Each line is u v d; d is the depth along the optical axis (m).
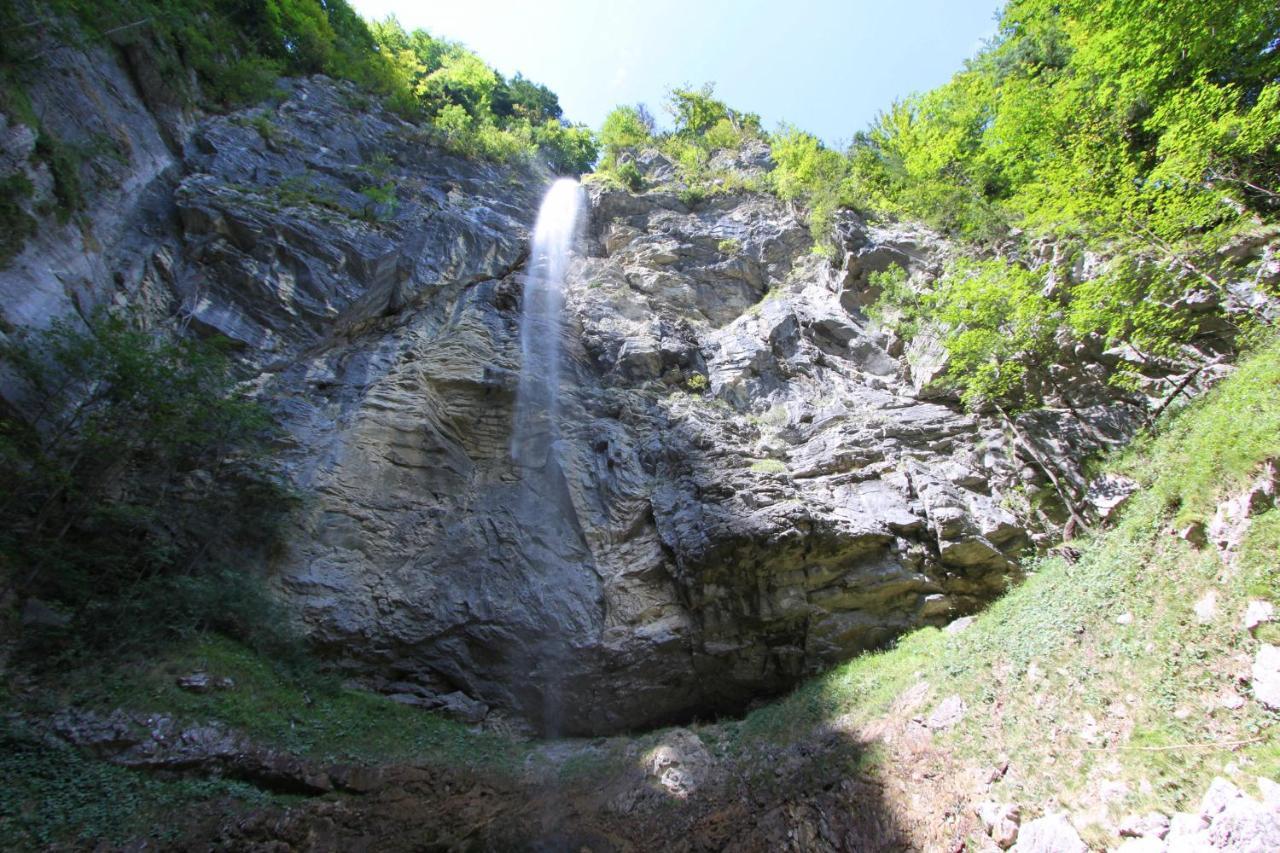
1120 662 8.07
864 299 20.91
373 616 13.58
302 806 9.38
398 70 29.03
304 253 17.52
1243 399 9.17
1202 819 5.77
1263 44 14.45
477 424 17.09
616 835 10.09
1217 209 12.90
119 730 9.17
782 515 13.66
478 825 10.18
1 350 11.10
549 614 14.07
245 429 12.98
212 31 21.67
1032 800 7.49
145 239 15.80
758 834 9.50
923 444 16.25
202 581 11.55
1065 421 14.97
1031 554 13.73
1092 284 13.51
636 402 17.77
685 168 28.66
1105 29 16.03
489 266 21.00
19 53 13.76
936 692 10.39
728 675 13.94
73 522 11.06
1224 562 7.73
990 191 21.59
